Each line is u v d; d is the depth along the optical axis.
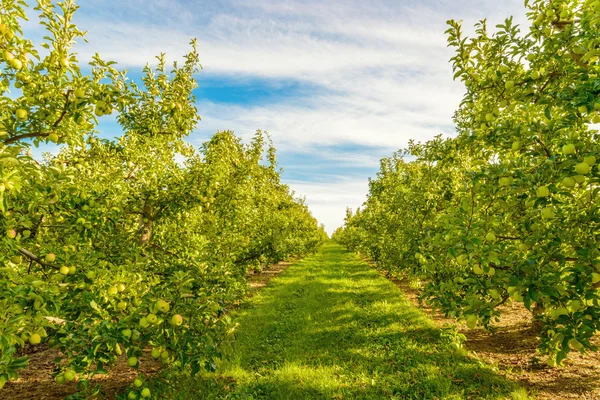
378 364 5.99
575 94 3.28
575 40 3.58
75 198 4.21
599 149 3.00
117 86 4.10
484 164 4.41
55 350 6.83
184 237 6.74
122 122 7.08
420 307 9.86
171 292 3.90
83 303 3.79
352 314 9.03
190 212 7.22
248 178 9.80
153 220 6.65
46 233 4.34
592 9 3.40
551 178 3.14
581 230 3.62
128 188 6.14
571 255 3.83
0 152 2.55
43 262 3.66
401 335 7.36
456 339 6.48
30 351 6.79
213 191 7.22
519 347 6.58
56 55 3.57
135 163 6.54
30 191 3.43
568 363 5.70
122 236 5.30
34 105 3.50
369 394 4.94
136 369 5.82
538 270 3.24
